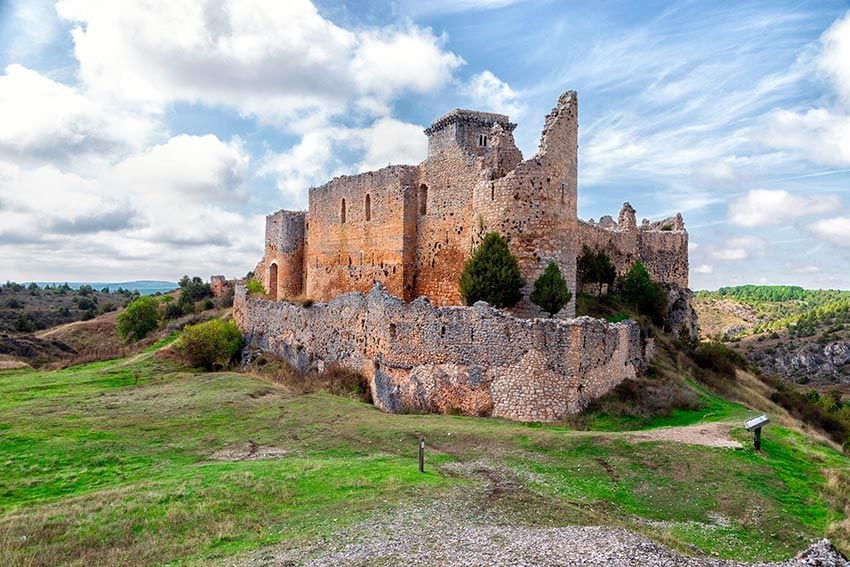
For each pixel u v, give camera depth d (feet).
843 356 414.00
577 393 104.58
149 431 108.47
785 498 69.62
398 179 178.40
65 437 104.68
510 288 123.65
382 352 131.13
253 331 204.54
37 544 59.72
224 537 58.80
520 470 77.46
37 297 556.92
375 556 50.06
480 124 176.35
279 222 252.01
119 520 64.23
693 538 60.13
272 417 115.03
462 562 48.11
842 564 51.72
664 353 151.12
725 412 111.55
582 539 52.80
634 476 75.41
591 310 157.79
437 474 75.61
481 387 111.75
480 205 135.23
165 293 415.64
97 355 223.30
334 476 74.84
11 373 189.37
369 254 191.93
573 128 136.77
